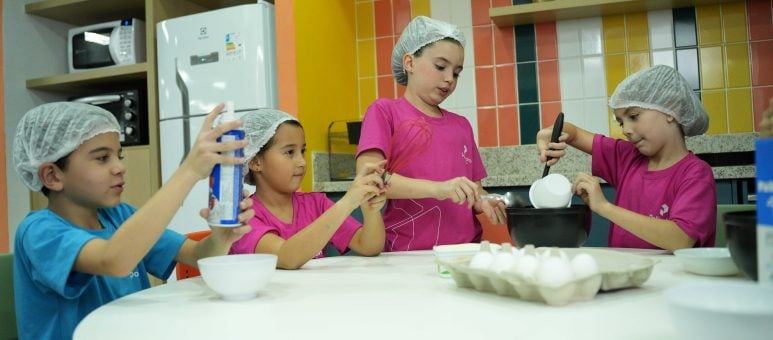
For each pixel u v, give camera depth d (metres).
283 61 2.17
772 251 0.47
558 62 2.49
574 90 2.47
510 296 0.67
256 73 2.27
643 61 2.39
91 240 0.85
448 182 1.26
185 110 2.42
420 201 1.45
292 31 2.16
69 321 0.94
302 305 0.67
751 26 2.28
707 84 2.32
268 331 0.55
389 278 0.86
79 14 2.97
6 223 2.73
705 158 2.29
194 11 2.85
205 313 0.65
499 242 1.68
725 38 2.30
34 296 0.93
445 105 2.64
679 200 1.19
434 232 1.45
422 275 0.88
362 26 2.74
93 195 0.97
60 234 0.86
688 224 1.13
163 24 2.47
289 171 1.33
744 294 0.45
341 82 2.56
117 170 0.98
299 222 1.37
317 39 2.34
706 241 1.15
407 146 1.38
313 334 0.53
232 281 0.70
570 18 2.46
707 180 1.21
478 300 0.66
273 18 2.33
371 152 1.39
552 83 2.50
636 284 0.69
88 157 0.96
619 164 1.46
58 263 0.84
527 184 2.09
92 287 0.99
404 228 1.46
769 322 0.37
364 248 1.22
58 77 2.82
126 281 1.08
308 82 2.25
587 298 0.63
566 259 0.64
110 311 0.67
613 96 1.34
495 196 1.26
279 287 0.81
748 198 1.92
